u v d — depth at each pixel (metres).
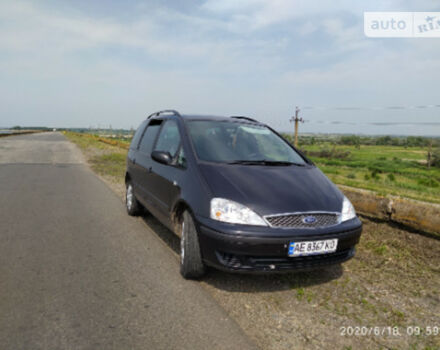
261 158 3.54
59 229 4.34
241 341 2.12
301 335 2.23
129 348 2.00
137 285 2.84
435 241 4.07
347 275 3.25
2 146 22.11
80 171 10.63
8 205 5.54
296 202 2.72
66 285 2.79
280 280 3.05
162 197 3.62
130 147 5.58
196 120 3.88
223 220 2.57
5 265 3.14
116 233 4.27
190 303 2.57
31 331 2.12
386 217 4.60
